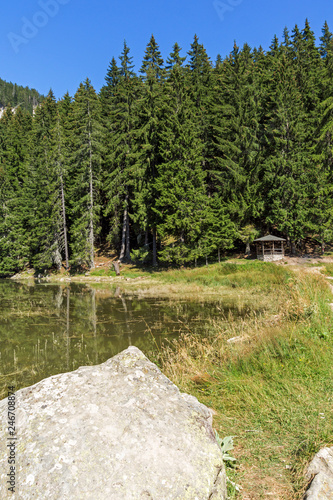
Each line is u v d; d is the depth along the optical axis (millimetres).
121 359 2785
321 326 6195
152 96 29766
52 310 13242
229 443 2998
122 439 1976
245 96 32188
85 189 33531
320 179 27672
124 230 33125
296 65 35656
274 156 29531
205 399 4387
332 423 3186
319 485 2205
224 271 23266
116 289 20922
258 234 30172
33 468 1784
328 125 27328
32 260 36375
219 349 6441
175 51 32219
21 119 59562
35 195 37188
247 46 40094
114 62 46688
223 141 30875
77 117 35500
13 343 8258
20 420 2096
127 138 31641
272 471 2613
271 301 12867
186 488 1810
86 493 1677
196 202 26938
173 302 14977
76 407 2180
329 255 27734
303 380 4344
